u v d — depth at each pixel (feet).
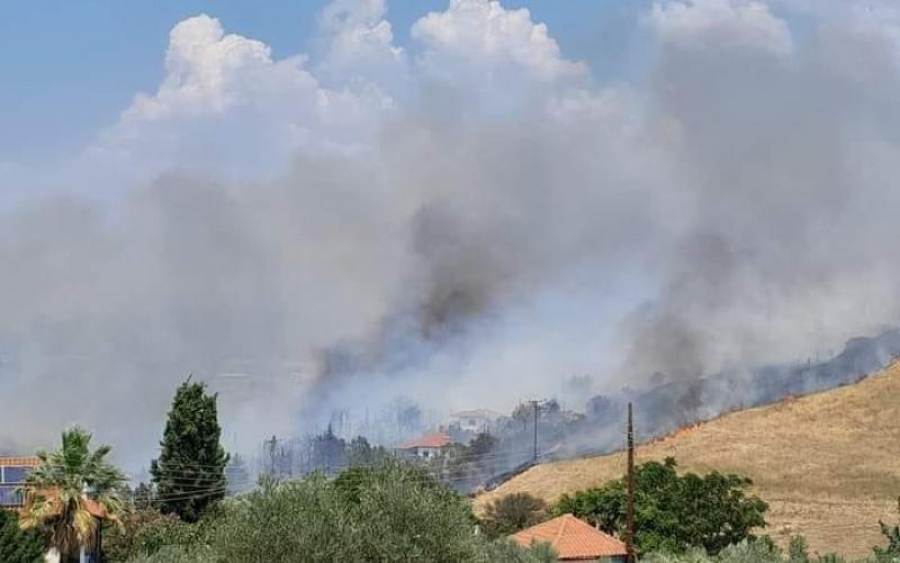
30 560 188.44
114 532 228.84
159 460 287.28
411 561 99.14
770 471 402.72
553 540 218.38
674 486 238.68
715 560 157.07
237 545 97.66
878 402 469.16
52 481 204.44
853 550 277.23
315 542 97.04
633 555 205.87
